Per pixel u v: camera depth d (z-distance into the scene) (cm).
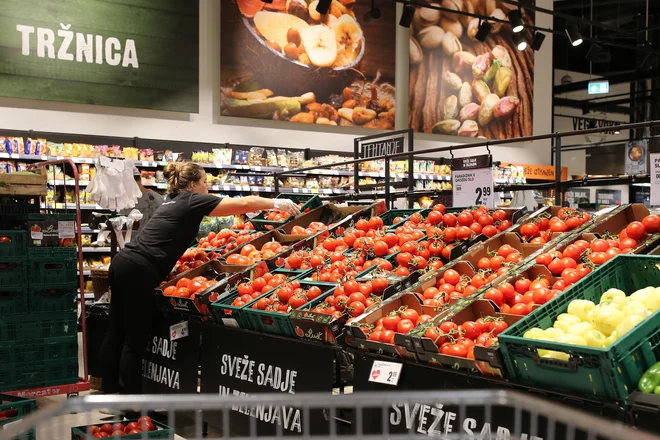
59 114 892
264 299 362
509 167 1184
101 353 458
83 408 133
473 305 278
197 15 982
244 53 1030
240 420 358
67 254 455
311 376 320
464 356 247
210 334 395
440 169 1147
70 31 890
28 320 439
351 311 310
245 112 1030
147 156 888
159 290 446
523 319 238
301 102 1080
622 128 431
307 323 317
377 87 1152
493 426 232
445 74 1230
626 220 347
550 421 214
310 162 1010
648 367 209
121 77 927
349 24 1125
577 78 1759
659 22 1579
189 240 441
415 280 339
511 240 354
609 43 1302
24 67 860
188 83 976
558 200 501
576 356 205
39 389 439
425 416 258
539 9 1108
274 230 489
